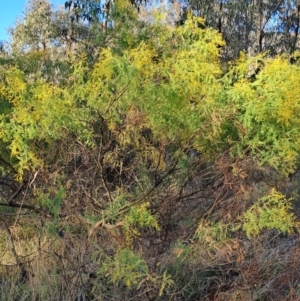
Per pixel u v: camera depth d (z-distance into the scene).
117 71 2.57
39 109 2.64
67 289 2.76
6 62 4.06
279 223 2.50
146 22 3.34
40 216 3.22
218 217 2.72
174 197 2.84
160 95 2.54
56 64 4.05
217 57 2.77
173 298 2.77
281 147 2.65
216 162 2.71
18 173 3.07
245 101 2.55
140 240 2.80
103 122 2.78
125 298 2.67
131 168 2.99
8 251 3.30
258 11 12.91
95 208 2.97
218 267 2.97
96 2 3.93
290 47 13.52
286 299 2.78
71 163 3.13
